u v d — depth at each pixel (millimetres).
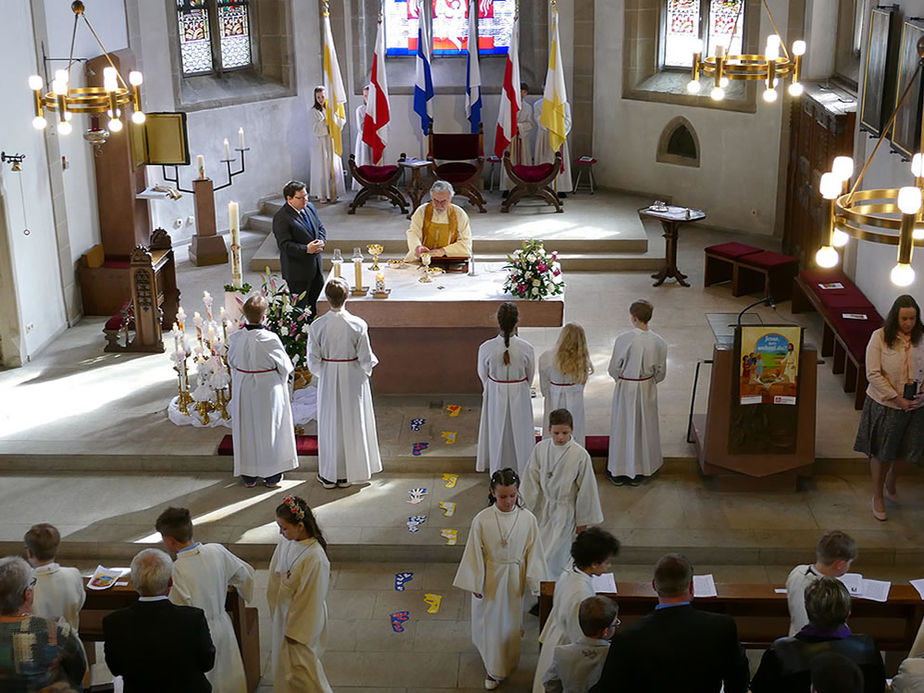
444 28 16359
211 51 15164
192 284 13273
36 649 4660
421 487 8656
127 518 8227
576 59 16172
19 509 8367
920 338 7617
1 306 10617
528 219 14867
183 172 14719
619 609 6098
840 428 9203
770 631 6145
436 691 6559
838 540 5316
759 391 8086
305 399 9695
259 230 15461
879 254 10297
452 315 9156
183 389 9523
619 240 13836
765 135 14453
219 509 8344
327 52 15359
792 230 13352
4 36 10484
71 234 12125
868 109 10203
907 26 8875
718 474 8383
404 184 16641
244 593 6109
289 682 5895
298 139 16172
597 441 8977
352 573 7793
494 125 16562
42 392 10172
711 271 12812
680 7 15328
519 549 6285
